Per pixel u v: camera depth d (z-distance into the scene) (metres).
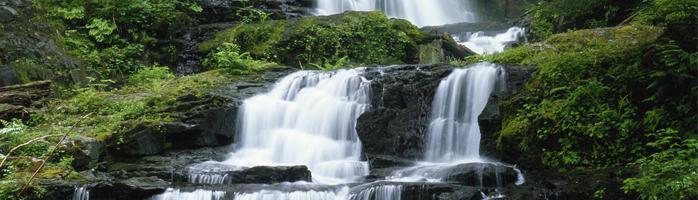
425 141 11.03
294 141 11.10
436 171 9.38
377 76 11.99
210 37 16.48
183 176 9.35
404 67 12.34
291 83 12.58
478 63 11.90
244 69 14.02
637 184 7.48
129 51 15.53
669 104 9.02
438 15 22.25
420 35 16.48
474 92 11.08
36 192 8.41
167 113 11.23
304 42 15.84
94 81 14.34
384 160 10.31
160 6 16.58
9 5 13.27
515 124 9.84
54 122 11.16
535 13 16.81
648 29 12.27
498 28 17.64
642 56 9.65
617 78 9.71
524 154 9.57
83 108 11.75
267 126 11.59
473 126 10.84
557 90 9.96
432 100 11.34
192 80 13.37
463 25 18.27
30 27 13.55
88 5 16.06
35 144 9.56
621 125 9.13
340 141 11.24
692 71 8.79
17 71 12.30
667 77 9.09
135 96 12.48
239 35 16.08
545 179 8.89
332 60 15.86
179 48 16.33
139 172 9.59
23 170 9.01
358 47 16.09
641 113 9.31
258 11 17.66
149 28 16.42
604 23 14.78
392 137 10.89
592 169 8.96
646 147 8.87
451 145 10.92
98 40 15.38
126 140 10.37
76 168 9.51
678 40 9.13
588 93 9.64
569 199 8.29
